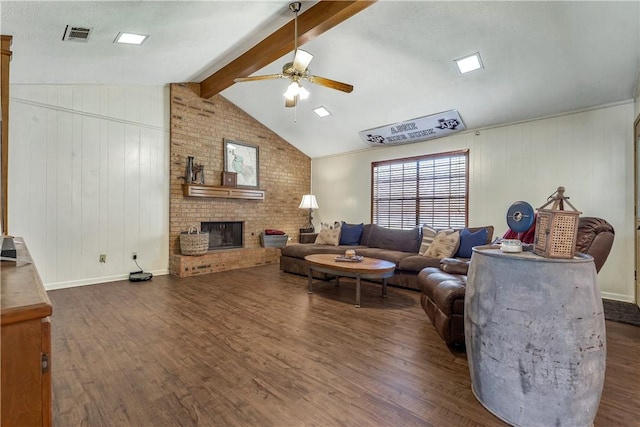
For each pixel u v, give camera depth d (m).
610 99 3.62
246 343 2.40
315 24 3.08
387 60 3.77
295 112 5.55
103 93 4.32
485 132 4.62
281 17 3.30
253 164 6.05
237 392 1.76
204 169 5.32
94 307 3.24
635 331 2.72
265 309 3.23
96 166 4.26
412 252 4.70
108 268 4.38
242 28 3.41
